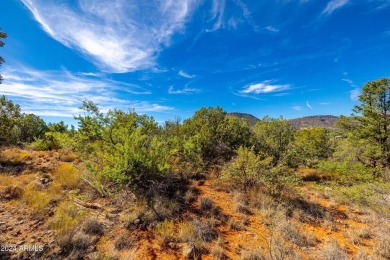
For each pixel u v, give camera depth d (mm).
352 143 14969
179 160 9047
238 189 7648
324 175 12109
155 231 4621
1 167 7848
